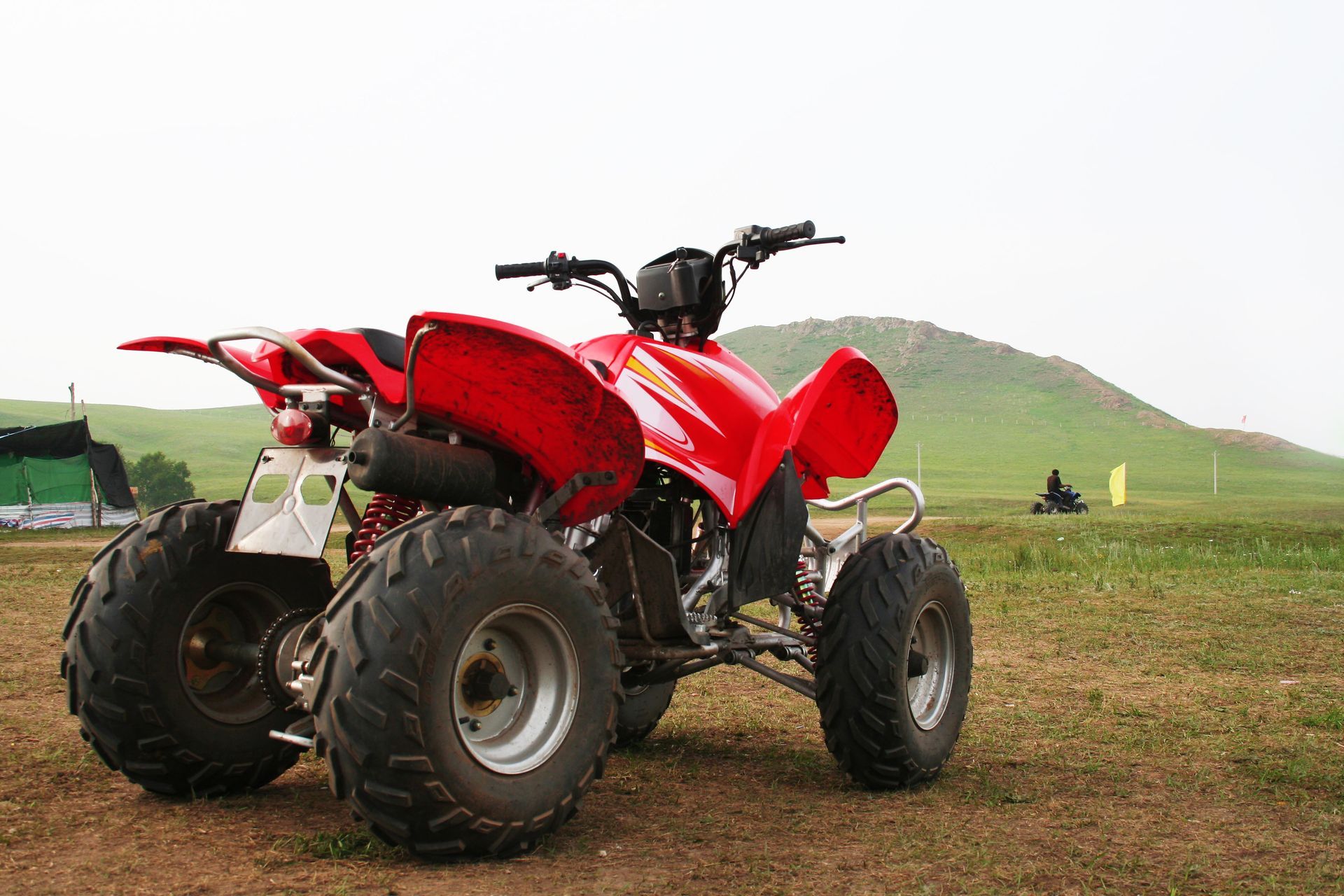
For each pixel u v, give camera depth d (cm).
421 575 289
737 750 483
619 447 363
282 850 309
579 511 374
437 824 287
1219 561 1391
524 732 316
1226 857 326
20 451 2755
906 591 424
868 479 6844
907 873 305
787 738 508
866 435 500
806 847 330
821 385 457
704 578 424
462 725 304
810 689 435
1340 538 1619
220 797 371
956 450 10975
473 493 337
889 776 412
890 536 454
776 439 443
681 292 464
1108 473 8975
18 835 319
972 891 291
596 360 420
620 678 339
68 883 277
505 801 299
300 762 430
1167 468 9950
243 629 380
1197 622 873
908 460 9819
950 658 456
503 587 303
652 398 420
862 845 333
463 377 328
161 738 350
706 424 426
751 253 462
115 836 321
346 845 310
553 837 332
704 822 358
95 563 357
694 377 430
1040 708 562
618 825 352
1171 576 1223
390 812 283
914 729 421
